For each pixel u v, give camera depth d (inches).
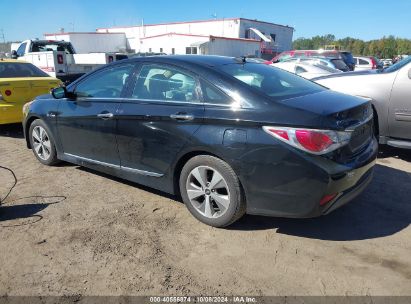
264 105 128.8
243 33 1601.9
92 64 543.8
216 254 127.8
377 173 201.6
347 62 777.6
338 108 128.4
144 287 112.1
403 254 127.1
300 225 146.3
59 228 144.9
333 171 120.2
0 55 621.0
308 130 119.9
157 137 150.5
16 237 138.7
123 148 165.0
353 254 127.4
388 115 216.1
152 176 158.2
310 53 800.9
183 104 144.6
